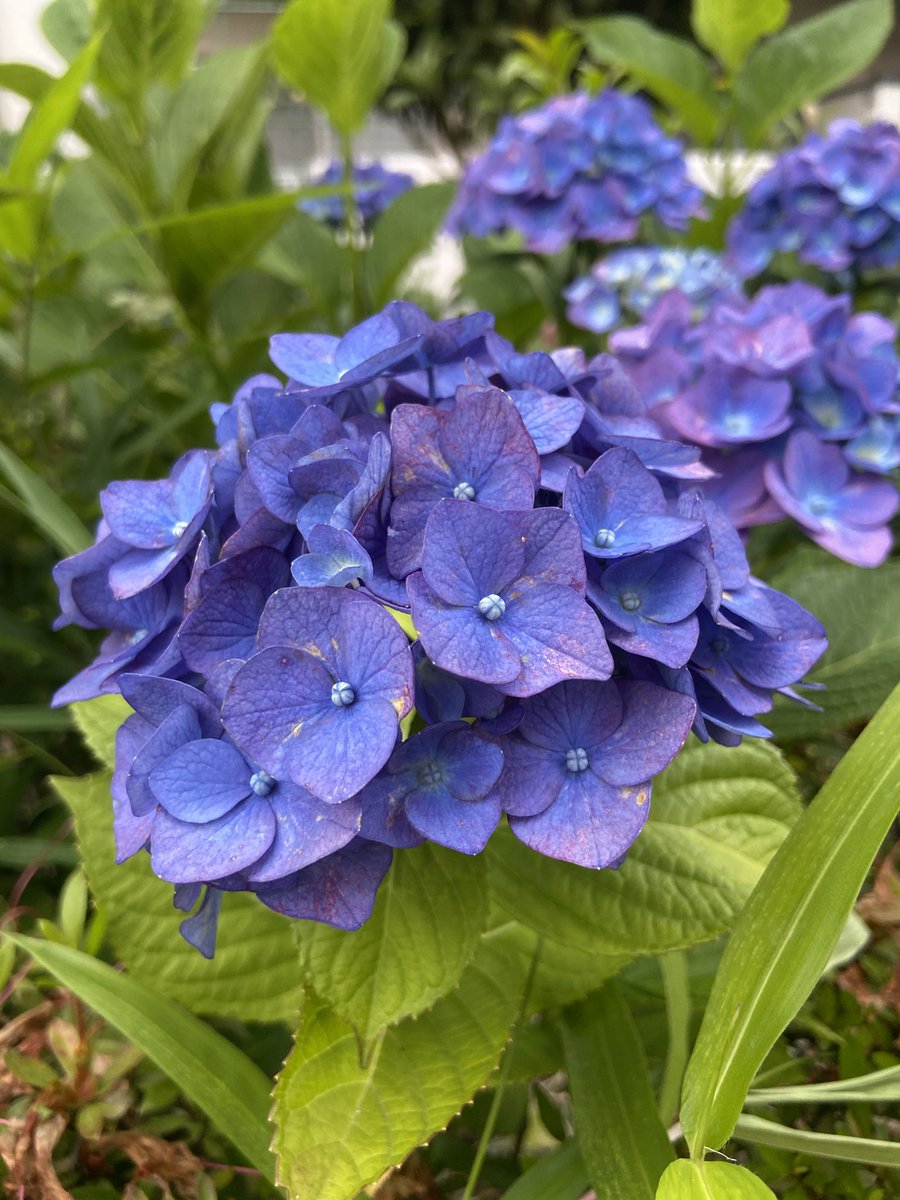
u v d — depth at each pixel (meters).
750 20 0.61
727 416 0.38
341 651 0.21
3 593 0.53
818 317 0.41
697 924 0.27
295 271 0.58
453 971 0.24
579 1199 0.26
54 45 0.49
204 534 0.22
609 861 0.21
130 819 0.23
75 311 0.60
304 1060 0.25
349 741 0.20
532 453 0.22
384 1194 0.29
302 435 0.23
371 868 0.22
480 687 0.21
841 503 0.38
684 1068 0.27
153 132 0.53
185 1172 0.27
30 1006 0.30
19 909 0.33
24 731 0.47
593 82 0.74
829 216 0.57
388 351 0.23
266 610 0.20
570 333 0.68
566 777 0.22
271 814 0.21
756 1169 0.29
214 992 0.29
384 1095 0.25
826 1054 0.30
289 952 0.30
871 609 0.36
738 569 0.25
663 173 0.61
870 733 0.22
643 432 0.28
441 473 0.22
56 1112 0.27
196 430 0.59
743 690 0.24
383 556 0.22
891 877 0.32
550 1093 0.37
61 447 0.61
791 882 0.21
